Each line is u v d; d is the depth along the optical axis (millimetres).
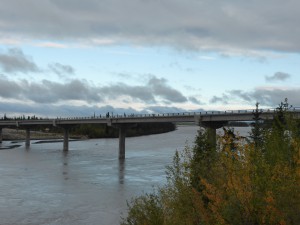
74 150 139750
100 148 149250
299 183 11094
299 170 11125
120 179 65688
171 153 118562
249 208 11281
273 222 10930
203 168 15945
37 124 172375
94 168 81875
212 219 13031
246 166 11688
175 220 15414
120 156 106312
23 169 79562
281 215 10844
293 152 12203
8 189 55594
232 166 11914
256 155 12062
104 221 38750
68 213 42031
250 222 11297
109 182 62469
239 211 11414
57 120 161750
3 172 74250
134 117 123750
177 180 17000
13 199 48906
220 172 12820
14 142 196375
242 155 12195
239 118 86438
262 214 11148
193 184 16266
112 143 183750
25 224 37844
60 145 170875
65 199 49094
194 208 15102
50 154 120625
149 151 128500
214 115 93312
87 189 56031
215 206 12305
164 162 93062
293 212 10938
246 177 11477
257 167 11617
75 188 56812
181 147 143375
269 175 11430
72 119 153875
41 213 42031
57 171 76438
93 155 116812
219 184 12750
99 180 64625
